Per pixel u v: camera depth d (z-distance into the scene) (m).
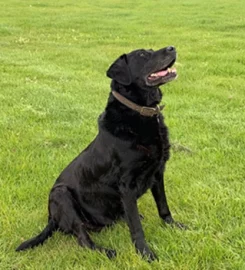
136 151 1.84
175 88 4.34
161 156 1.90
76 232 1.94
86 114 3.56
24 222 2.13
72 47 6.95
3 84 4.55
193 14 10.86
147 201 2.28
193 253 1.82
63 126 3.33
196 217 2.09
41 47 6.98
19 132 3.21
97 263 1.83
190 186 2.38
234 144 2.94
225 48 6.40
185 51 6.27
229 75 4.97
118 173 1.88
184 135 3.09
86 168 1.97
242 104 3.80
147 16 10.74
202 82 4.62
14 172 2.63
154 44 7.05
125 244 1.93
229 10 11.35
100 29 8.85
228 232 1.95
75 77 4.91
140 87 1.89
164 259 1.82
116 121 1.88
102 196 1.96
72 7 12.97
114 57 6.05
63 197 1.97
